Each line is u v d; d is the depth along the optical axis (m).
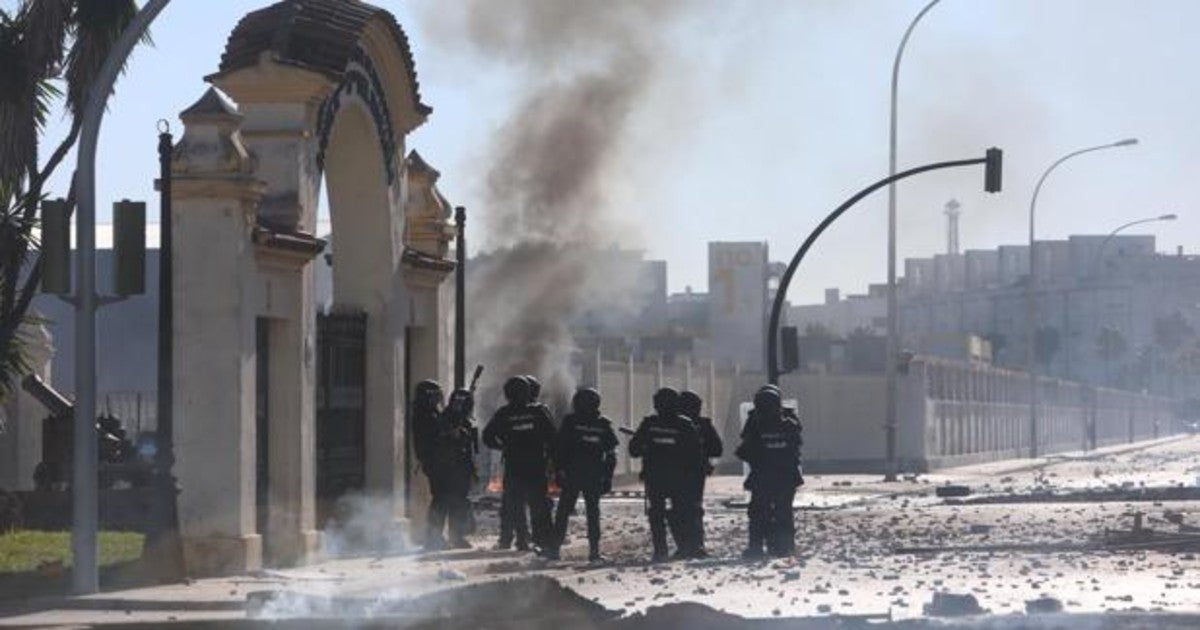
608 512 88.69
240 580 44.62
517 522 55.31
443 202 63.34
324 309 65.75
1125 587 42.41
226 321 46.72
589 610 38.00
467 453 56.16
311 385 51.12
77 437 41.31
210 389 46.78
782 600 39.28
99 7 60.50
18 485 71.94
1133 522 72.00
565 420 54.59
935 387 172.12
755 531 54.81
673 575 47.16
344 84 53.06
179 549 44.22
